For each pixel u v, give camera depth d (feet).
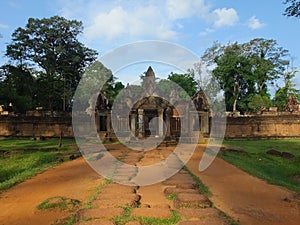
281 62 177.78
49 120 118.73
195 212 22.43
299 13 57.16
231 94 165.89
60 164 50.21
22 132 119.03
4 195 29.86
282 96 174.19
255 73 162.71
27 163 49.88
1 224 21.68
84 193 29.32
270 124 123.13
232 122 121.39
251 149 77.30
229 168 44.83
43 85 147.54
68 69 161.99
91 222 20.15
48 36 158.81
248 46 174.60
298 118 122.21
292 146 87.10
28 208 25.17
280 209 24.23
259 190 30.91
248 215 22.63
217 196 28.12
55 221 21.79
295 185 35.35
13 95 128.26
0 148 75.15
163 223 20.30
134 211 22.77
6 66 142.00
